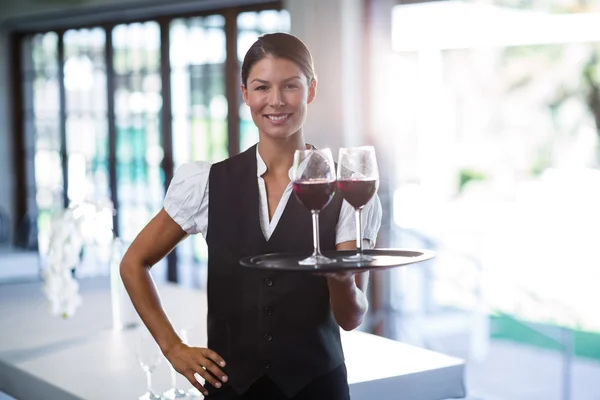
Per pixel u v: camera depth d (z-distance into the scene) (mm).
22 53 8133
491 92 6949
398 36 5375
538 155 6855
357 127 5281
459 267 6387
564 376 5348
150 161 7066
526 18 5707
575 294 6621
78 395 2268
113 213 3205
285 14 5883
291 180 1794
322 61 5258
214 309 1856
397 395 2326
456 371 2439
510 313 6926
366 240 1862
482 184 6957
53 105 7914
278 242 1806
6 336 3025
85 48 7527
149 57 6930
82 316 3357
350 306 1718
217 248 1835
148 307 1889
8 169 8242
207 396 1879
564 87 6754
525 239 6832
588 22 5543
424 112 6102
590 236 6555
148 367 2242
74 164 7781
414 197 6305
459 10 5660
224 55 6328
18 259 7145
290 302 1803
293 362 1805
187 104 6680
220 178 1846
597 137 6598
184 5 6320
